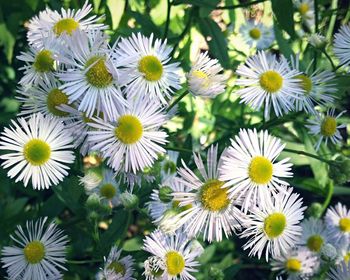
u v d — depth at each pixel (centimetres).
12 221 19
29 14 21
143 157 15
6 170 19
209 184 16
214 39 21
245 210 15
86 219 19
